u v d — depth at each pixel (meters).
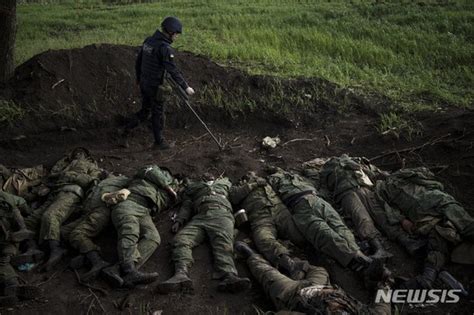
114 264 4.77
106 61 7.87
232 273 4.62
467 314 4.31
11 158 6.52
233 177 6.14
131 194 5.32
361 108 7.46
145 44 6.31
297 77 8.16
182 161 6.45
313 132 7.13
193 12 13.45
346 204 5.33
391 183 5.39
